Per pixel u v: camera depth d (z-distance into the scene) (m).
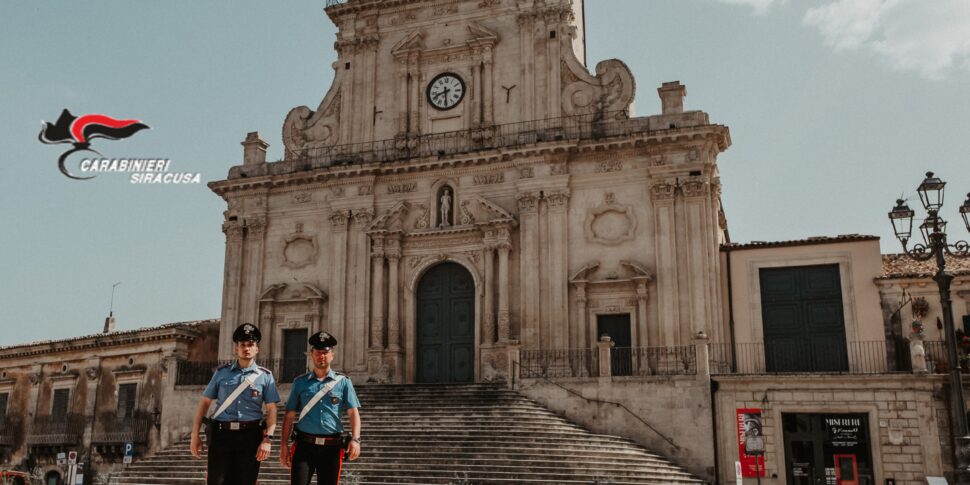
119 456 40.81
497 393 30.75
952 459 25.91
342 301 37.31
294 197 39.41
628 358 33.19
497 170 36.59
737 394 28.22
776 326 32.00
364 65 40.06
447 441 27.72
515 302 35.19
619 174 35.00
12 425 46.25
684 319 32.84
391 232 37.03
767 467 27.41
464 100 38.19
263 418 9.84
